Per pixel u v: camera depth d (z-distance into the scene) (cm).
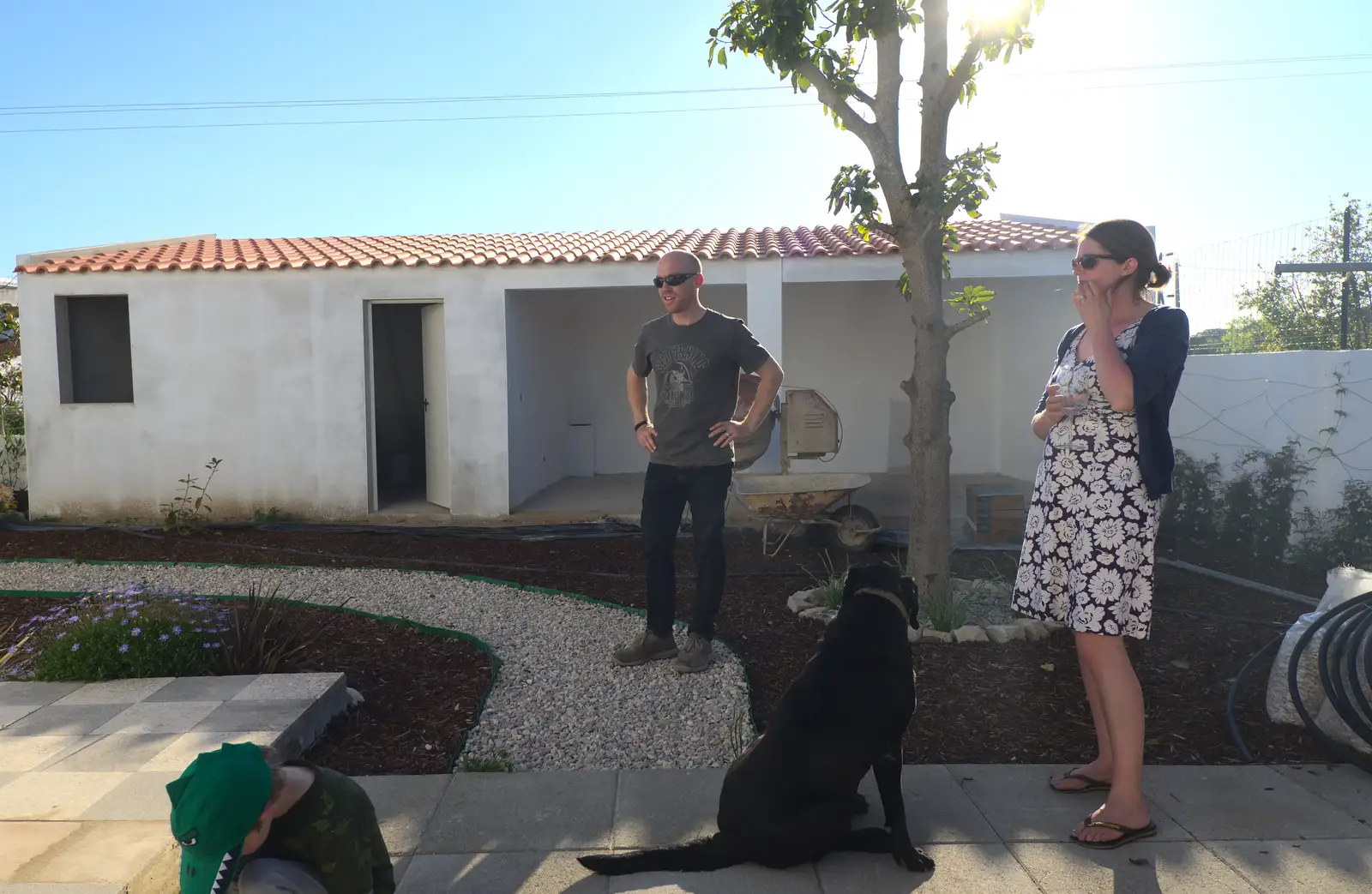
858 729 298
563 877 298
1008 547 802
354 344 946
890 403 1281
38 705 426
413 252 1052
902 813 306
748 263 934
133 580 711
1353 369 700
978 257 937
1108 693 317
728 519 884
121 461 955
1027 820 331
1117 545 311
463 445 947
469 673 497
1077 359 330
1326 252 1435
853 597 324
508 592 668
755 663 505
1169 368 304
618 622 586
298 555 803
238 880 212
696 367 478
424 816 337
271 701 422
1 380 1145
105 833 303
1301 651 406
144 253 1092
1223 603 608
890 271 930
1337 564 685
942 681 464
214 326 948
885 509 991
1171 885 290
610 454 1311
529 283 938
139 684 452
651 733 420
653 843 319
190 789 200
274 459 955
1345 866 299
